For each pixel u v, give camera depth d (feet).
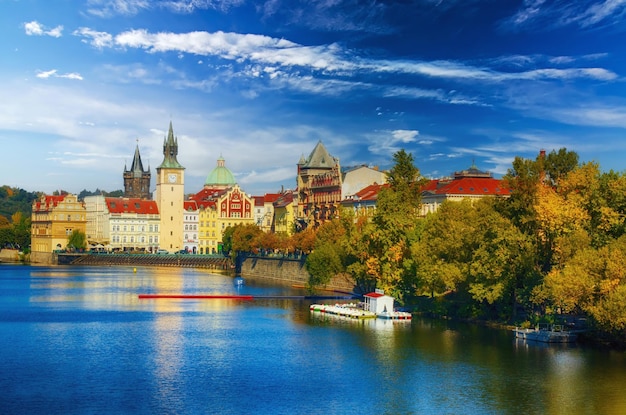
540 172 479.00
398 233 574.97
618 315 356.38
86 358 380.58
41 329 475.31
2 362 370.12
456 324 485.15
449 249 498.28
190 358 380.99
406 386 324.19
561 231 439.63
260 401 302.25
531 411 289.53
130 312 567.59
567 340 407.44
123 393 312.50
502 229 448.24
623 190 439.22
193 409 291.38
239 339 435.94
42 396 307.37
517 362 363.15
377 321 507.30
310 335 447.83
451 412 289.53
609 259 378.12
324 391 317.63
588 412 288.30
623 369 346.95
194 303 636.07
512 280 444.55
